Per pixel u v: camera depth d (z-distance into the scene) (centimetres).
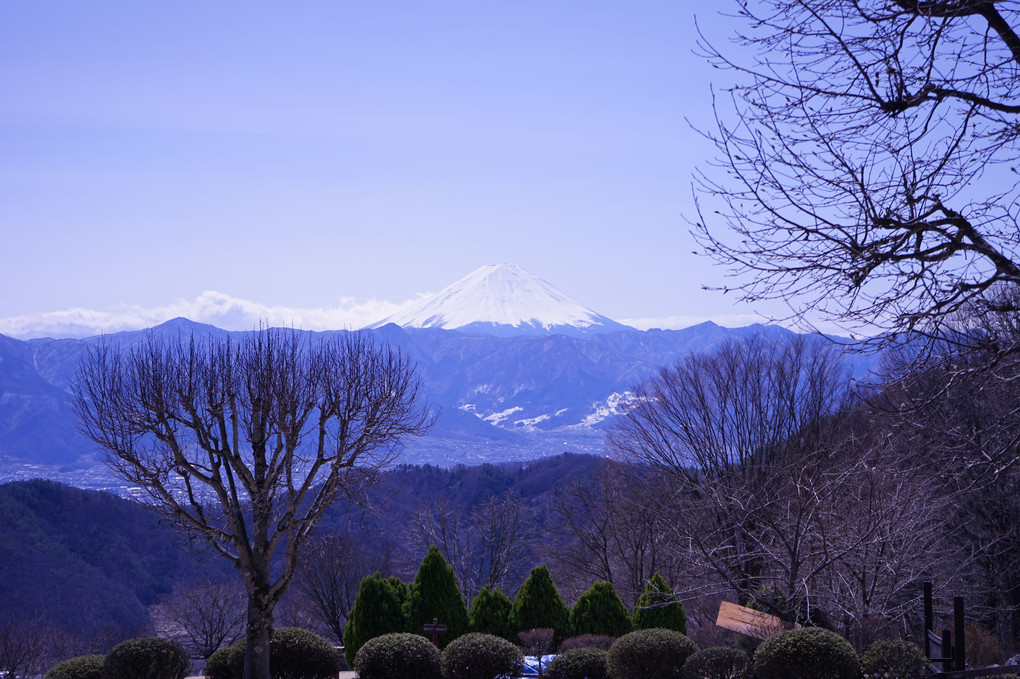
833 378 3547
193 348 2075
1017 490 1988
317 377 2077
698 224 796
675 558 2950
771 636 1638
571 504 4303
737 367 3641
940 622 2275
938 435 1466
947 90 775
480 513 5106
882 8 772
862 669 1563
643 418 3741
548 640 2488
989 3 725
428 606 2578
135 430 1903
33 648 3969
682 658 1805
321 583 3978
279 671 1978
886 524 1577
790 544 1702
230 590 4253
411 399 2230
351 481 2120
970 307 855
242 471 1961
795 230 765
